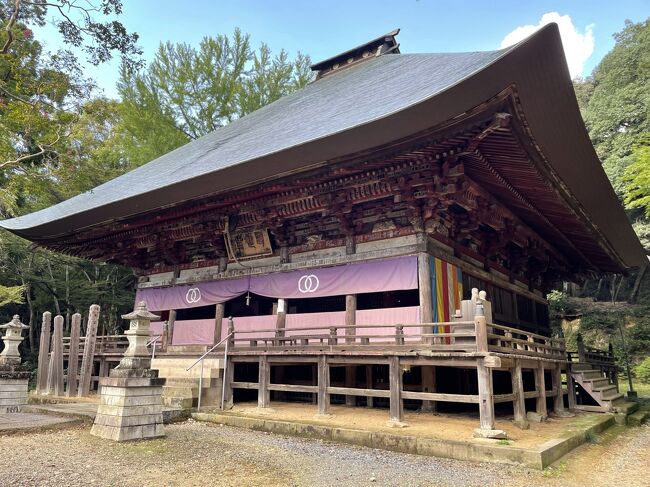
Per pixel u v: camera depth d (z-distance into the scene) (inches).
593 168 450.0
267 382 440.5
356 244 497.0
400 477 253.9
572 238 659.4
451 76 427.5
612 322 1294.3
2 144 557.9
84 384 563.2
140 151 1138.0
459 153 377.1
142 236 671.8
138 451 302.4
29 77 547.2
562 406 469.7
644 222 1419.8
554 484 245.8
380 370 497.7
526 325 685.9
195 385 458.3
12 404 469.4
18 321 506.3
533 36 283.1
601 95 1596.9
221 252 619.8
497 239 562.3
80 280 1131.9
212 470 260.4
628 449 361.4
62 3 503.8
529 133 352.2
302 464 278.2
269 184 478.3
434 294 445.4
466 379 497.0
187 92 1170.0
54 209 767.7
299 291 523.2
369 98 537.6
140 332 359.3
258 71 1219.2
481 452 285.1
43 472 248.8
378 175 430.0
